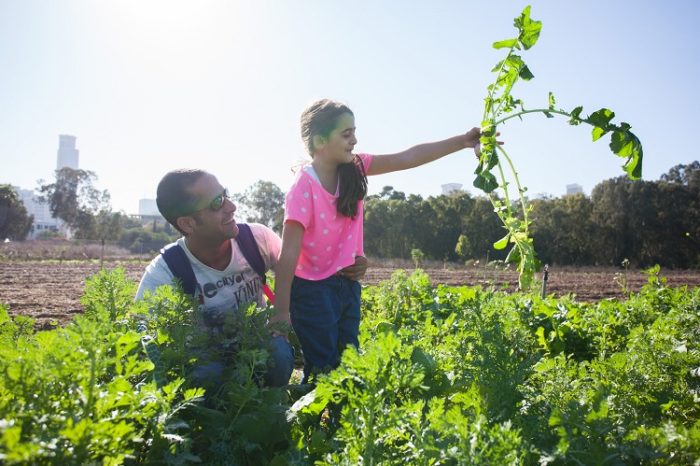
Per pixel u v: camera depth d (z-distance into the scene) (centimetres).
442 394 284
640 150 328
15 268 3094
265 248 361
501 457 169
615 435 200
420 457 181
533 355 255
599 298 1769
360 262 351
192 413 229
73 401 170
